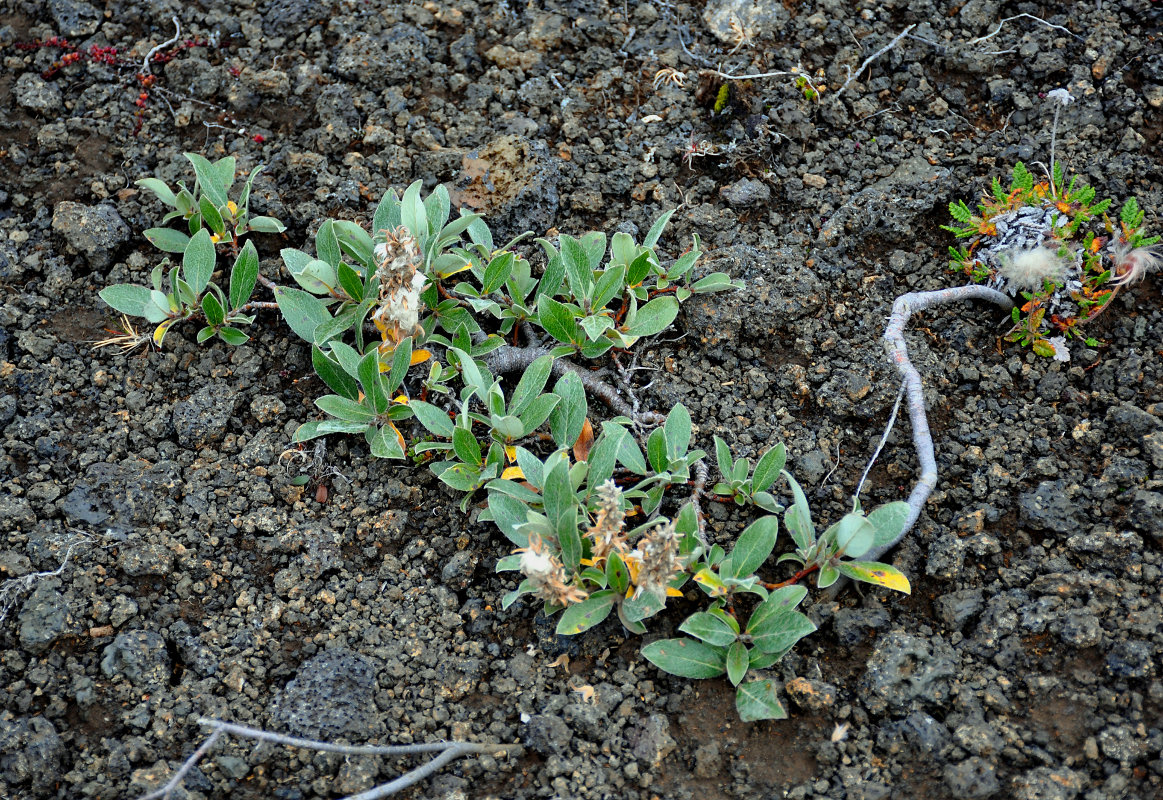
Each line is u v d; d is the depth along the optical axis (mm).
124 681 739
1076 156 876
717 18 945
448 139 897
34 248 859
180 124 900
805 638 753
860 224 862
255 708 737
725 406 817
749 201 872
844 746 720
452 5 956
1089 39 914
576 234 870
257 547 781
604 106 915
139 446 808
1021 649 736
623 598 743
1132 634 729
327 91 905
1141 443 784
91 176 882
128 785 714
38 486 786
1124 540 755
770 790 711
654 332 811
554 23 944
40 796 715
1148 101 888
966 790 702
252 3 952
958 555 760
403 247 760
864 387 808
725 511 783
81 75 917
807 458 795
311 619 763
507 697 742
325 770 721
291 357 837
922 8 941
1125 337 824
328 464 806
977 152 886
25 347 828
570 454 795
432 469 786
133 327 844
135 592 765
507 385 835
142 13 940
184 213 851
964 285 844
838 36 934
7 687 737
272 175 882
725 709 732
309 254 859
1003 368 821
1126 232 810
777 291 836
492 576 775
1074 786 697
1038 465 784
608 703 735
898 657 732
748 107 895
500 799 714
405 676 747
